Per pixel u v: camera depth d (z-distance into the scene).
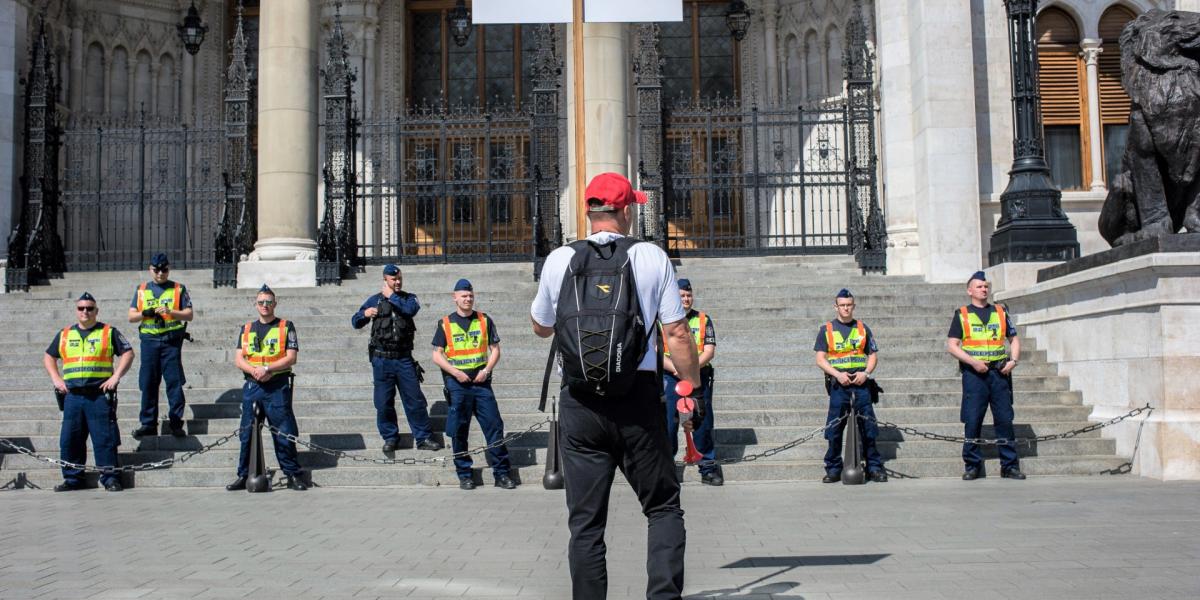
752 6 22.47
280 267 16.30
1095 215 16.98
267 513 8.11
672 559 3.91
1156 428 9.61
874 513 7.60
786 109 21.81
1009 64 16.73
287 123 16.72
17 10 18.70
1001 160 16.59
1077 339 11.52
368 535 6.95
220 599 5.02
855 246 17.50
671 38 23.33
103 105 21.94
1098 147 17.42
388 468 9.98
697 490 9.23
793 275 16.69
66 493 9.66
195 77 23.03
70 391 9.77
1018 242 14.35
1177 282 9.65
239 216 17.59
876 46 18.50
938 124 16.03
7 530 7.34
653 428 3.95
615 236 4.06
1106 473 10.01
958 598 4.79
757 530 6.92
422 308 14.45
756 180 18.17
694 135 22.59
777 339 13.01
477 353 9.63
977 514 7.46
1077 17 17.55
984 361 9.66
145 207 21.72
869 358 9.67
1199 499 8.10
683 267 17.06
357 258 17.86
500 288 15.45
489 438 9.63
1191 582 5.06
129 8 22.34
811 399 11.31
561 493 9.27
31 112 18.16
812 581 5.22
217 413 11.31
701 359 9.34
